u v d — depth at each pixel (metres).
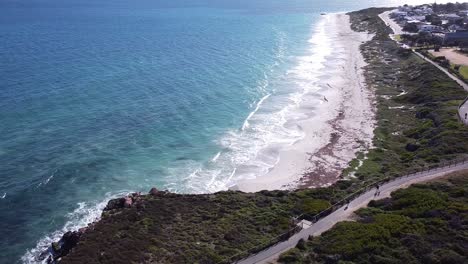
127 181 59.16
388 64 119.31
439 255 33.47
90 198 54.69
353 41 158.00
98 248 40.62
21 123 74.69
